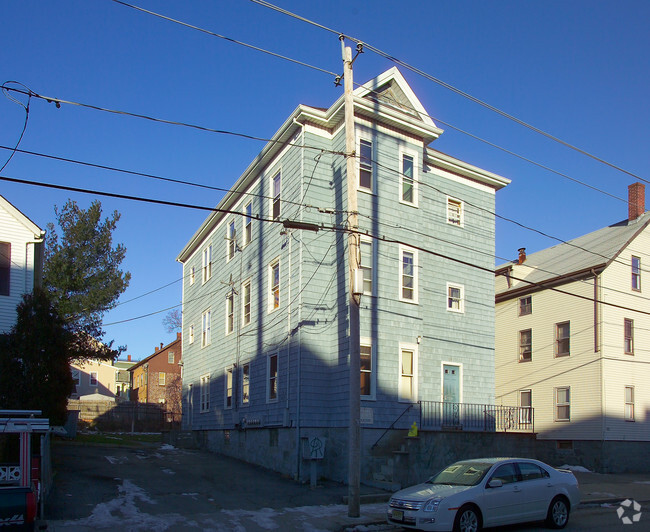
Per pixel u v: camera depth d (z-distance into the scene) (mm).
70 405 40469
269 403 21906
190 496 15711
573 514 15281
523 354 32844
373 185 21047
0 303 20422
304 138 21297
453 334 23422
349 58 15398
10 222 21203
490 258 25484
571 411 29281
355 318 14500
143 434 37375
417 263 21766
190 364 33281
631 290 29969
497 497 12312
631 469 27859
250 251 25531
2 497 10008
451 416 22391
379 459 19125
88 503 14094
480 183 25953
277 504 15297
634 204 31688
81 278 32594
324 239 21094
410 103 22516
